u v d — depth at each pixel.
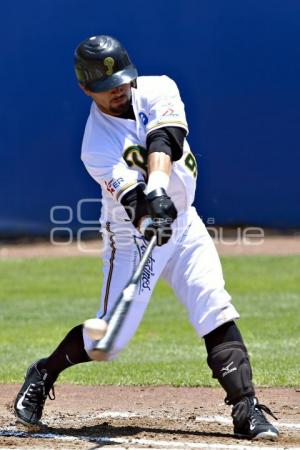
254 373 29.94
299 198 73.94
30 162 74.50
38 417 21.12
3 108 74.94
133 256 19.66
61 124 74.19
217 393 26.98
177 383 28.69
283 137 74.25
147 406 24.89
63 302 50.78
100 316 19.97
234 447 18.89
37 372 21.08
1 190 74.88
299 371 30.28
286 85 74.38
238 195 73.06
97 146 19.30
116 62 18.97
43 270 60.75
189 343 38.56
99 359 15.88
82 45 19.16
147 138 19.02
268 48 74.38
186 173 19.58
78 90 73.94
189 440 19.78
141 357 34.72
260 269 59.16
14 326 43.59
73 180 73.56
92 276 58.78
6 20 74.75
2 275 59.19
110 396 26.61
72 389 27.92
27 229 74.25
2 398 26.50
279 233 72.06
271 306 47.66
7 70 74.81
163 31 73.69
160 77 19.89
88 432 21.02
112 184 18.94
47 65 74.44
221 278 20.22
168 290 54.72
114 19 73.69
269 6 74.25
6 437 20.45
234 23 74.19
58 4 74.38
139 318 19.58
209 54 74.00
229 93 73.94
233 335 20.05
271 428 19.62
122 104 19.23
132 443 19.58
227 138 73.56
